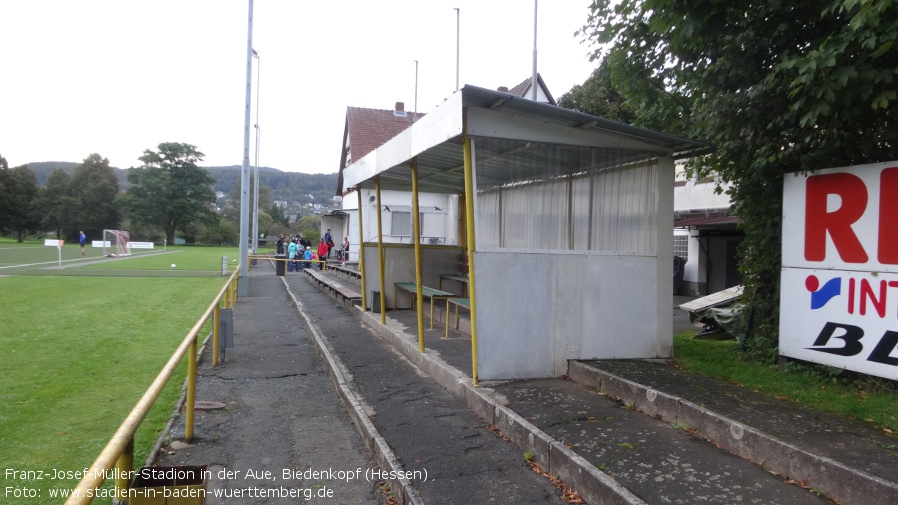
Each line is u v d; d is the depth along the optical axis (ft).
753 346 24.53
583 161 23.98
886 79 16.76
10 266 106.32
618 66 26.73
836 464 12.71
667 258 24.57
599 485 13.39
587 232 24.08
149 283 75.15
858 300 19.36
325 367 29.66
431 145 23.06
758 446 14.64
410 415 20.43
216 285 74.02
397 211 78.69
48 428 19.97
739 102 21.83
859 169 19.39
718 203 57.98
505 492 14.42
